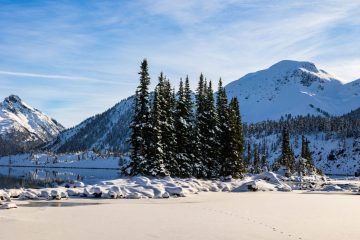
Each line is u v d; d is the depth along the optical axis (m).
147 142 58.16
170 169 60.53
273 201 36.94
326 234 19.56
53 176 130.25
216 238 17.86
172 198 38.28
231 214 26.45
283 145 115.25
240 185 54.56
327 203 35.78
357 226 22.17
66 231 18.72
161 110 60.31
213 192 48.25
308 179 93.00
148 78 60.34
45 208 28.05
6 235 17.42
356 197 44.09
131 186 41.38
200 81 70.62
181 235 18.36
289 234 19.33
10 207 27.58
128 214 25.44
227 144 69.62
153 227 20.38
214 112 69.44
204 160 67.50
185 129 64.94
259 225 21.84
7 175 128.62
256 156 151.12
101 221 22.14
